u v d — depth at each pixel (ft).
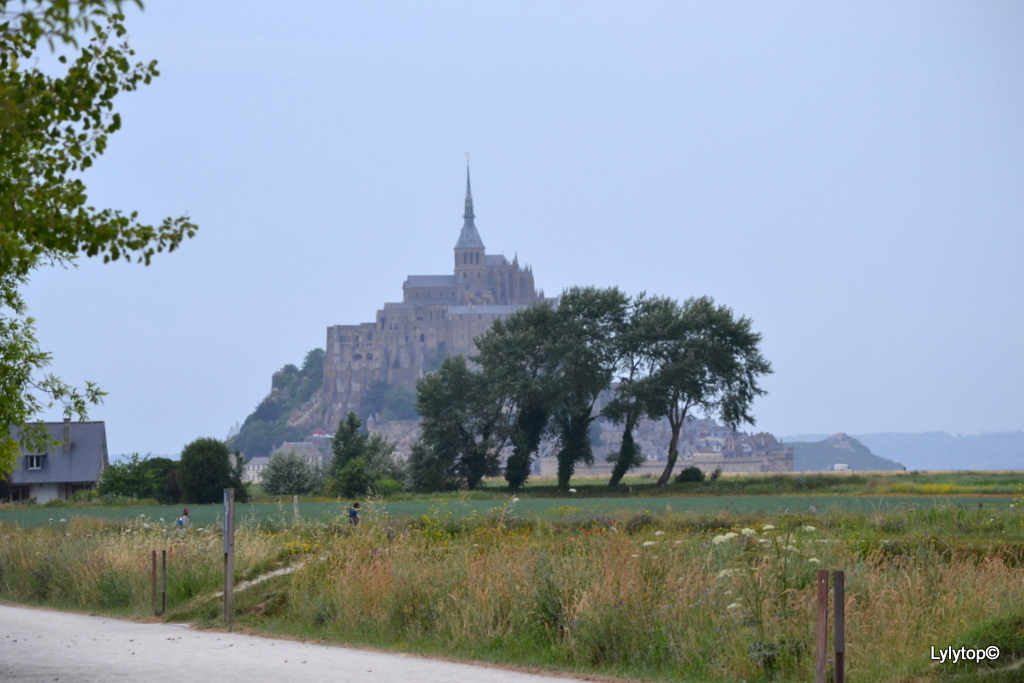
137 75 62.80
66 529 242.99
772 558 99.60
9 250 59.31
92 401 118.01
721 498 377.09
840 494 394.32
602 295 522.47
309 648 103.86
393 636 110.11
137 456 497.46
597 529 163.12
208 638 113.70
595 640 94.32
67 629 124.57
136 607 145.38
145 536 184.96
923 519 175.01
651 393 486.38
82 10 48.37
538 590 105.40
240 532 175.83
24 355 114.52
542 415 518.78
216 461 448.65
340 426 516.32
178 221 63.05
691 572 102.47
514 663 92.68
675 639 92.32
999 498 321.93
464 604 108.37
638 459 500.33
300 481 493.77
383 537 144.66
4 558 184.24
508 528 180.65
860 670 80.94
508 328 529.45
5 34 50.67
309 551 149.28
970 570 100.53
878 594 92.79
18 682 78.28
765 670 84.02
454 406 499.10
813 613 87.86
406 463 512.63
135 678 80.84
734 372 494.59
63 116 60.44
